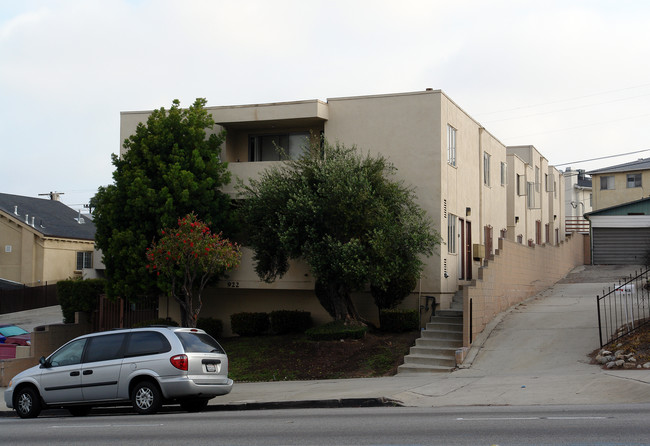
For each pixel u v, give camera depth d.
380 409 13.23
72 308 26.84
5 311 39.91
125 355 14.02
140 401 13.65
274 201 21.30
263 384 18.34
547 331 20.31
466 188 26.16
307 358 20.36
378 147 23.53
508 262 24.09
